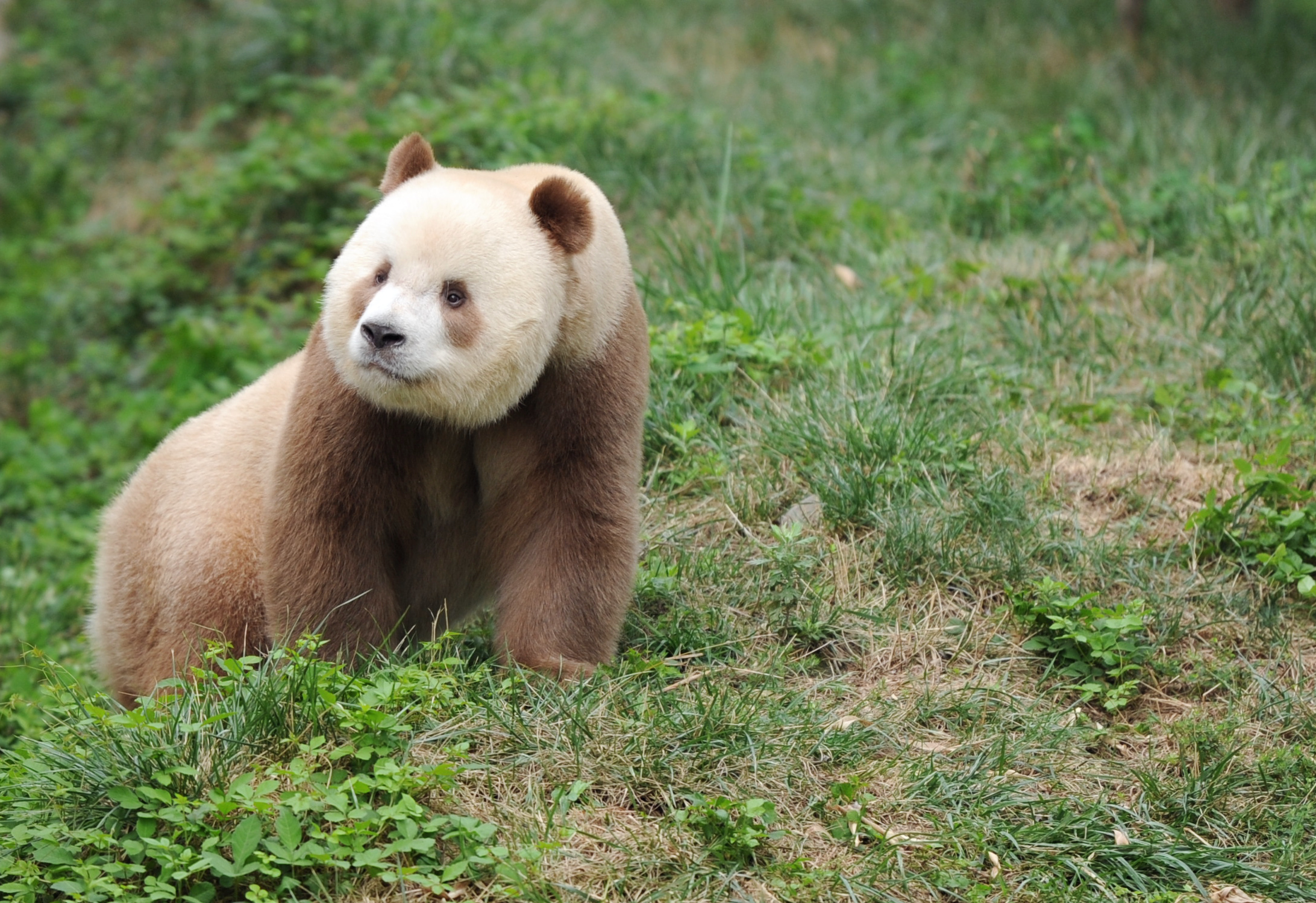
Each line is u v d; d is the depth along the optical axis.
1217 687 8.90
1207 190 16.00
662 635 8.98
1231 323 12.95
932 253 15.19
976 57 23.16
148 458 10.21
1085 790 7.83
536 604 8.26
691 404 11.52
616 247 8.35
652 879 6.66
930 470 10.59
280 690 7.34
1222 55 22.44
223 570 8.94
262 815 6.69
